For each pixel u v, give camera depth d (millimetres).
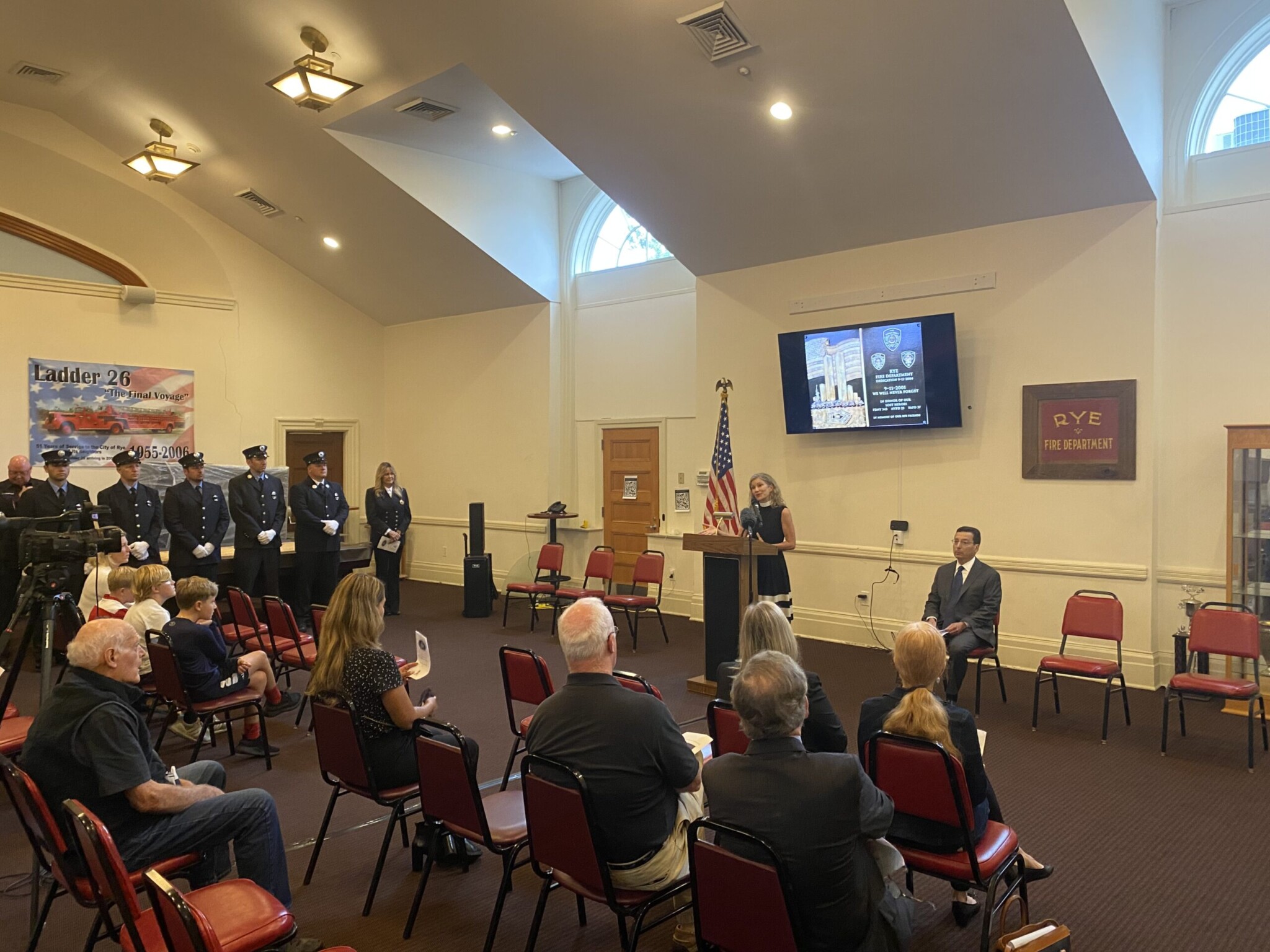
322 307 10578
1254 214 5465
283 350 10211
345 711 2928
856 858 2020
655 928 2852
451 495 10492
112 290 8914
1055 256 5988
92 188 8789
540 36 5609
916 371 6438
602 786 2336
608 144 6527
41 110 8367
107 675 2539
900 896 2166
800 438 7363
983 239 6285
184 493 7293
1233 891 3061
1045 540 6098
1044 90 5055
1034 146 5488
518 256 9086
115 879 1911
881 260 6793
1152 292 5637
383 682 2994
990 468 6328
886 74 5234
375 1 5699
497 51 5844
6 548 3439
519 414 9695
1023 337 6148
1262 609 5156
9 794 2463
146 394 9125
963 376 6422
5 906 3006
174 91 7488
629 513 8977
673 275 8562
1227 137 5758
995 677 6008
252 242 9922
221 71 6969
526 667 3727
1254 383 5480
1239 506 5195
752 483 5922
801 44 5164
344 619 3076
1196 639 4719
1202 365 5648
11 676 3324
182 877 2934
